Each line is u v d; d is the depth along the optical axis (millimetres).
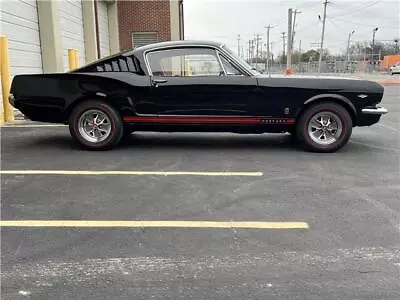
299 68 71562
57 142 7637
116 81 6719
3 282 2904
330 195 4691
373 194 4738
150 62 6812
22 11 12172
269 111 6684
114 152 6840
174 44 6805
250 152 6879
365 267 3111
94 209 4234
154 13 23453
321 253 3326
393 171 5730
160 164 6051
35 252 3330
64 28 15602
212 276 2982
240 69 6672
